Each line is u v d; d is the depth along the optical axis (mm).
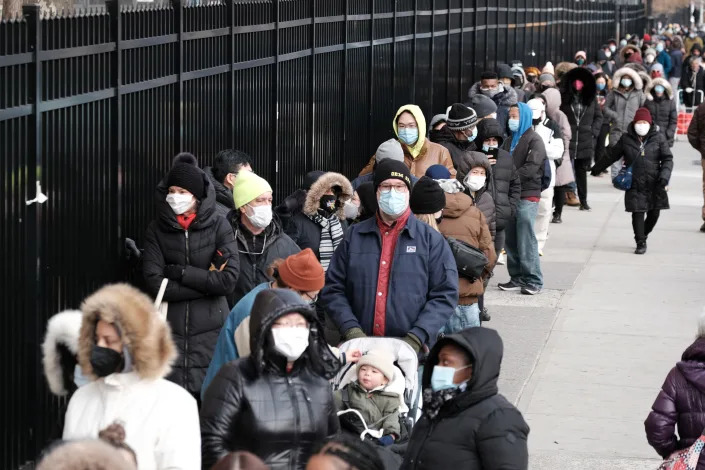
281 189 14992
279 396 6945
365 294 9875
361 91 18797
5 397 8516
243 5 13445
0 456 8469
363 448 5523
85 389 6449
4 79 8430
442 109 25406
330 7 17062
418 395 9398
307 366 7074
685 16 114812
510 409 6602
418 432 6812
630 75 30234
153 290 9336
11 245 8555
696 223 24484
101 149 9844
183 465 6305
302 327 6914
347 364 8711
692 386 8125
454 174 14750
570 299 17469
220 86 12711
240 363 7023
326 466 5410
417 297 9828
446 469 6578
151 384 6371
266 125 14344
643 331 15609
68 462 4555
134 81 10500
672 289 18203
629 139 20812
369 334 9875
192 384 9375
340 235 12102
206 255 9453
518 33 36188
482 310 15156
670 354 14531
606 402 12617
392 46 20562
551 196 20562
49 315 9078
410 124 14500
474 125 15320
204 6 12242
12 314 8586
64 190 9258
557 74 29438
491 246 13227
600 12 60312
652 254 21094
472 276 11906
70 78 9320
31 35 8727
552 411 12297
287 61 15094
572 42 49875
